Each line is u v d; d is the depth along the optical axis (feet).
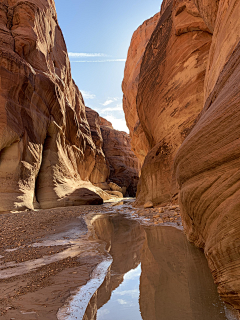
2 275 11.59
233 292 6.90
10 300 8.75
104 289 9.68
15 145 44.47
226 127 8.27
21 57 53.11
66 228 25.05
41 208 50.31
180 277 10.21
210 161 8.98
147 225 24.59
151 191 40.98
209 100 14.30
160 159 39.99
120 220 30.50
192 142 10.75
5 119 41.93
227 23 15.17
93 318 7.30
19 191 42.63
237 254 6.66
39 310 7.95
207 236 9.60
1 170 41.68
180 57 39.11
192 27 37.01
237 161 7.69
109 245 17.65
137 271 11.57
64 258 14.47
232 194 7.50
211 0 21.59
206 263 11.66
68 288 9.86
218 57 16.60
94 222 30.19
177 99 38.75
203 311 7.23
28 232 22.54
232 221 6.93
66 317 7.43
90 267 12.60
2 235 21.20
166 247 15.28
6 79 44.42
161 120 42.83
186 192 10.97
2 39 49.93
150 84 48.16
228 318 6.71
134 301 8.36
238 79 8.66
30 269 12.45
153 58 49.01
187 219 14.44
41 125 55.06
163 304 7.97
